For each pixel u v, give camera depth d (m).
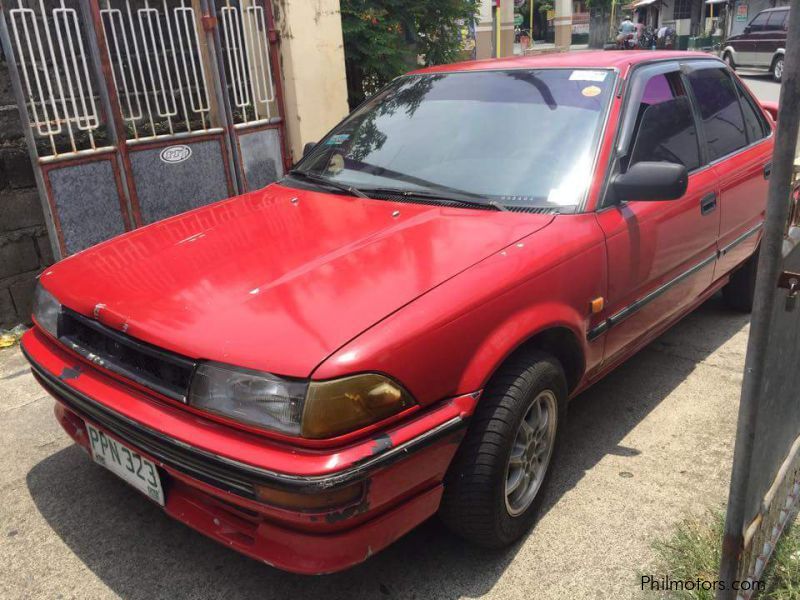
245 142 5.56
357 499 1.88
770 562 2.23
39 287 2.63
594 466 2.96
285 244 2.53
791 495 2.28
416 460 2.00
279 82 5.74
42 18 4.68
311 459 1.83
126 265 2.52
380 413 1.92
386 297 2.11
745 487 1.78
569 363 2.73
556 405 2.55
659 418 3.33
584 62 3.24
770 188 1.53
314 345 1.91
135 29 5.20
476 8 7.47
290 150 5.95
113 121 4.68
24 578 2.41
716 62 4.04
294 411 1.84
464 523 2.29
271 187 3.35
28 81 4.34
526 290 2.34
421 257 2.34
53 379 2.38
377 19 6.56
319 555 1.94
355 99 6.98
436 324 2.06
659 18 36.56
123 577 2.41
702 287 3.65
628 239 2.81
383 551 2.50
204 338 2.00
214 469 1.92
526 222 2.59
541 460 2.57
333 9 5.84
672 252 3.16
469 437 2.22
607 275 2.71
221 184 5.44
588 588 2.30
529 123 3.00
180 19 5.40
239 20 5.52
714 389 3.60
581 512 2.67
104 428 2.28
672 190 2.65
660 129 3.22
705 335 4.26
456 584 2.34
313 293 2.14
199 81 5.56
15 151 4.44
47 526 2.67
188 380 2.00
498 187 2.81
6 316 4.54
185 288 2.27
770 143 4.20
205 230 2.77
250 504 1.90
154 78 5.30
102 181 4.71
